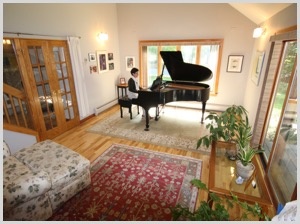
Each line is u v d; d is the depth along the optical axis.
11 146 2.96
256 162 2.06
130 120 4.47
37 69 3.24
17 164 1.92
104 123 4.31
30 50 3.08
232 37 4.48
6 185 1.59
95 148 3.23
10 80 3.14
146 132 3.82
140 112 5.02
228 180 1.90
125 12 5.19
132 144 3.36
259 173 1.89
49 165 1.99
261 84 3.09
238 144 2.10
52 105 3.59
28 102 3.14
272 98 2.81
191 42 4.78
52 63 3.48
